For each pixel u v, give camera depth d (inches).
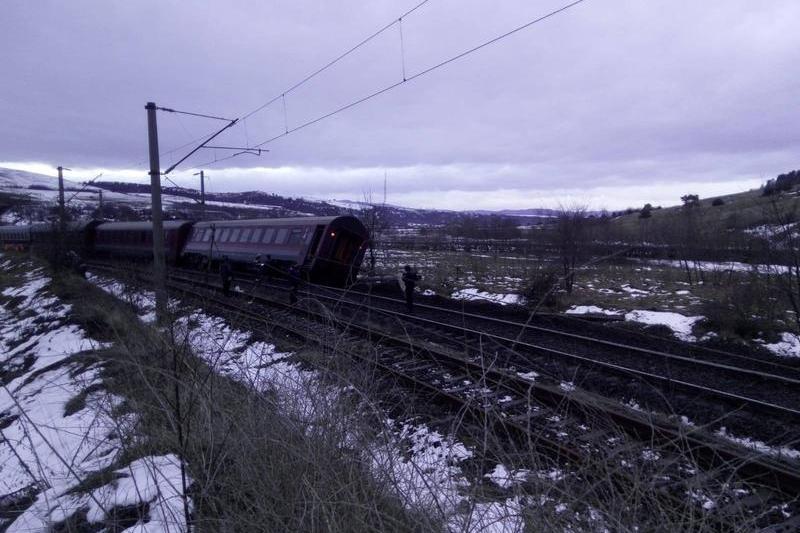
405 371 316.2
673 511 120.7
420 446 218.5
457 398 264.1
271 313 516.1
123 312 302.5
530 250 1022.4
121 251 1391.5
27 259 1566.2
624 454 157.9
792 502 167.8
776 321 470.6
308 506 126.3
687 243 831.1
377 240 760.3
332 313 236.7
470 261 1069.8
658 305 626.8
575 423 223.1
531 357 367.9
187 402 167.5
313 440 145.6
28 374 447.5
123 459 187.3
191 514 139.2
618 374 324.8
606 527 118.8
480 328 490.6
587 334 478.6
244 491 141.1
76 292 765.3
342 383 186.2
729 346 431.8
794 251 440.1
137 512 160.7
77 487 179.9
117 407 197.8
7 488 215.3
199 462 149.0
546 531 114.7
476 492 135.9
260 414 161.0
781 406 265.3
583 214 746.8
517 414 244.7
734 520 129.2
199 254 1095.6
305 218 834.2
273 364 222.5
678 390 292.0
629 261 1021.8
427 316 562.3
